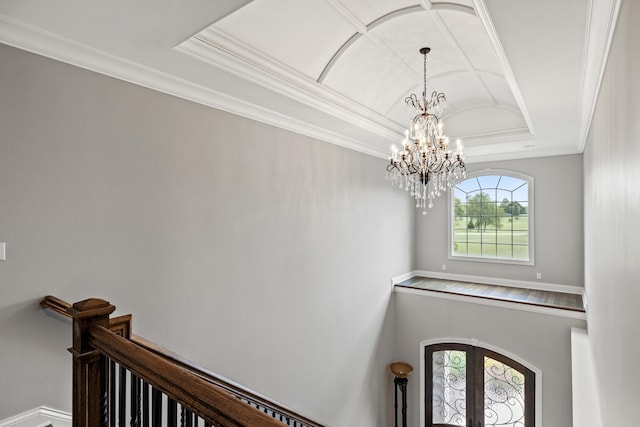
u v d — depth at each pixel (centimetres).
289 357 390
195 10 189
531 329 515
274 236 372
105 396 124
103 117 240
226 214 321
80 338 122
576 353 394
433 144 381
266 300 362
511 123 492
